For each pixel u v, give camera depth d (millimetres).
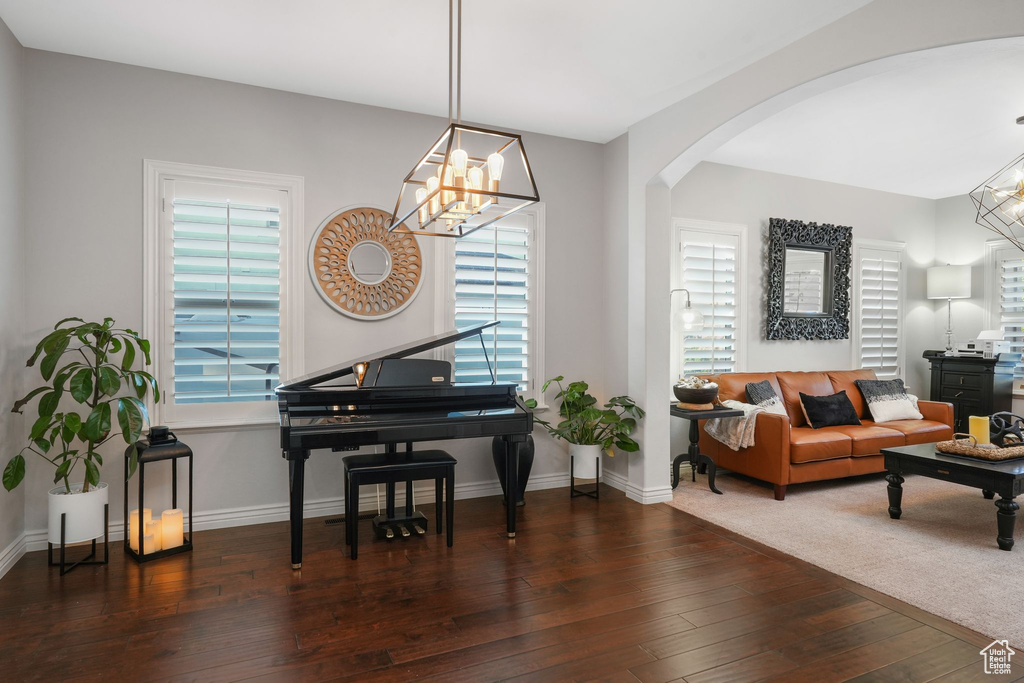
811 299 5691
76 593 2697
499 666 2139
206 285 3514
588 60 3254
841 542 3447
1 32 2855
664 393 4254
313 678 2057
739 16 2793
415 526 3578
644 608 2604
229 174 3545
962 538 3525
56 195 3203
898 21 2572
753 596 2734
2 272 2879
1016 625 2475
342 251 3820
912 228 6402
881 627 2453
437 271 4109
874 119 4129
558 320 4539
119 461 3359
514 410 3480
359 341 3904
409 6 2711
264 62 3307
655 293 4215
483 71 3408
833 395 5117
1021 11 2236
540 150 4465
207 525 3557
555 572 2982
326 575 2922
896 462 3875
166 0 2676
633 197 4297
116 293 3326
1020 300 5867
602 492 4461
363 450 3959
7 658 2162
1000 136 4484
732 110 3412
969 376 5809
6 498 2943
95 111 3277
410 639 2322
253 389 3631
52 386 3158
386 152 3965
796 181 5637
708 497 4371
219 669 2104
